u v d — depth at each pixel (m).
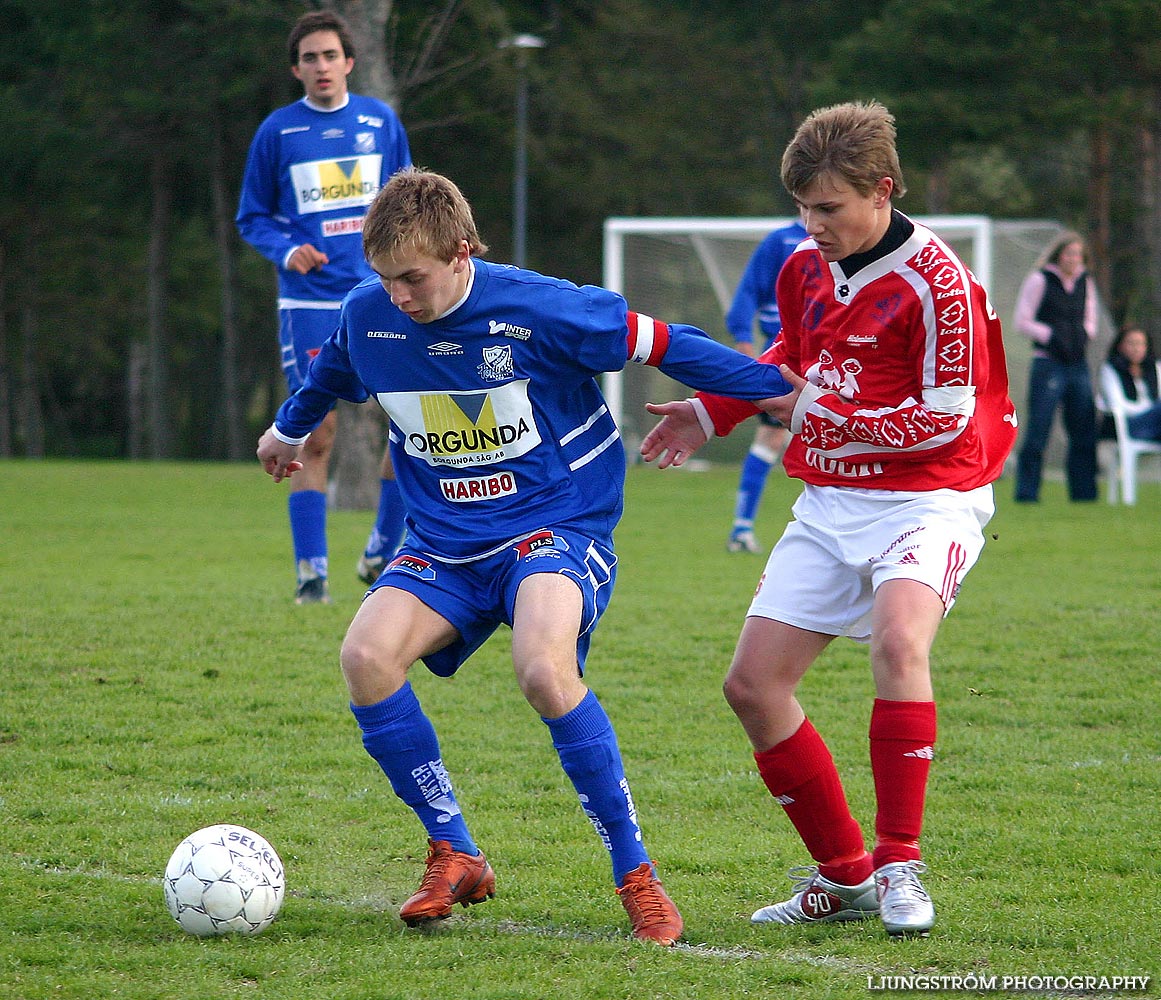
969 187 111.06
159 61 88.38
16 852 11.85
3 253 112.31
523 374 10.69
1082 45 73.12
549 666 9.95
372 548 22.34
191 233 114.56
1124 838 12.27
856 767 14.59
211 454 133.75
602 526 11.10
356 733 15.75
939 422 10.33
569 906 10.74
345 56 21.83
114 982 9.01
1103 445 50.88
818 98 78.88
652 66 104.00
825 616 10.70
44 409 155.00
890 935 10.05
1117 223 98.62
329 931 10.11
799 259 11.05
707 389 10.89
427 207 10.12
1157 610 22.91
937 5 73.31
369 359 10.91
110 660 18.75
